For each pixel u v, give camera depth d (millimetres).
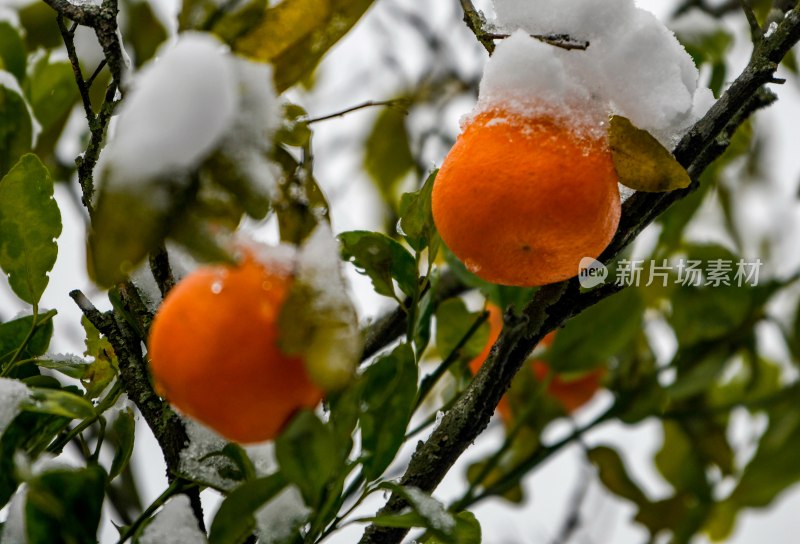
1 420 1020
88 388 1075
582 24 1038
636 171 1036
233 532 1001
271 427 994
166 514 1027
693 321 1398
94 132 1039
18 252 1077
